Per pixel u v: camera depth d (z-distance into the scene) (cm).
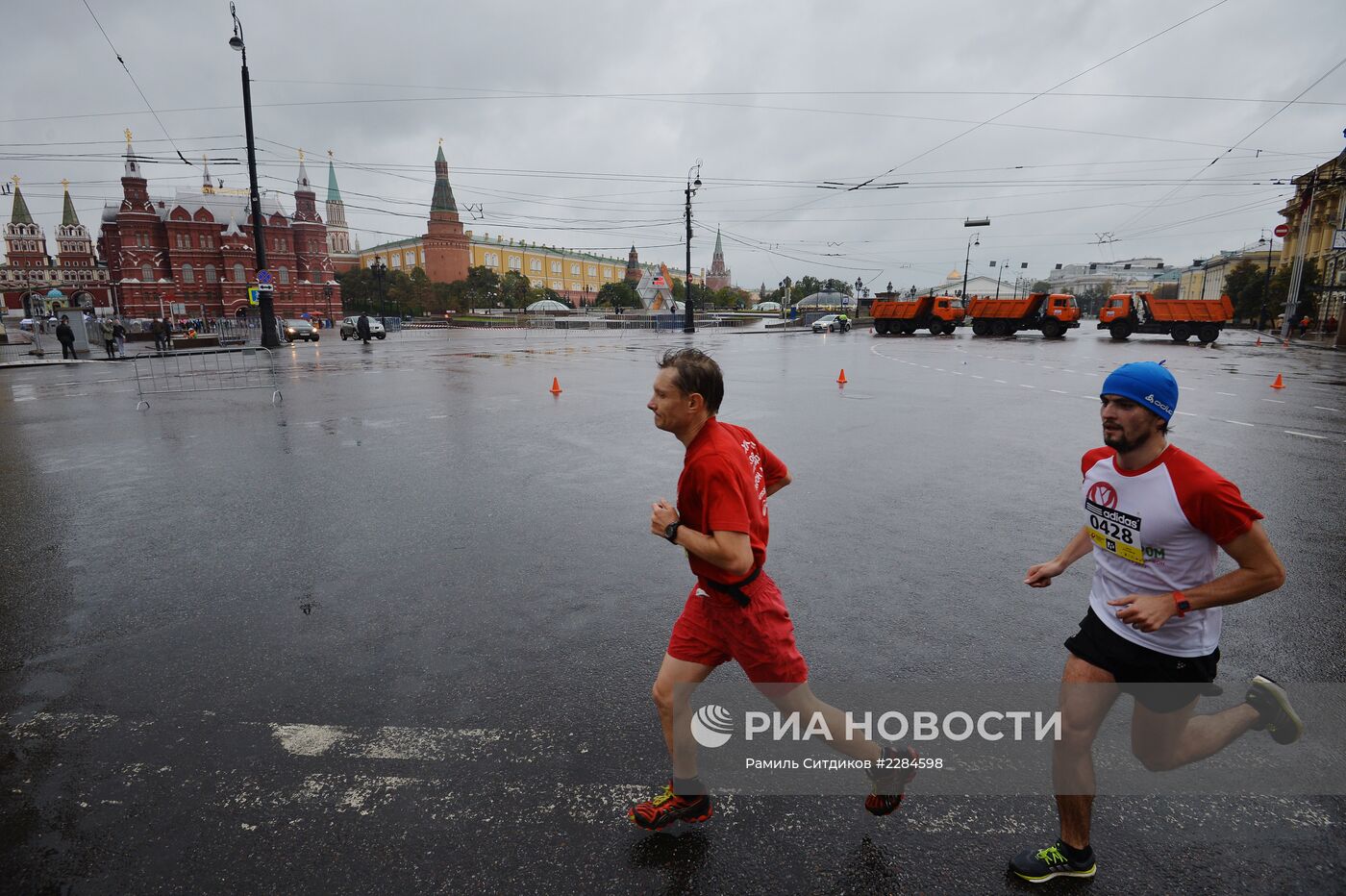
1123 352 2792
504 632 395
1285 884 222
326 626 404
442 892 221
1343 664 357
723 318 7988
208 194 9662
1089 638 227
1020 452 857
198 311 8912
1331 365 2267
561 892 221
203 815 255
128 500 670
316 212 9656
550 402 1330
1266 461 805
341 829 248
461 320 9125
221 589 457
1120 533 219
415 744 295
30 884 224
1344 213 4106
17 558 520
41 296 6806
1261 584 196
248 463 819
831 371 1945
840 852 237
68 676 352
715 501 210
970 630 393
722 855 236
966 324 7075
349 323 4281
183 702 328
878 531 562
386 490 693
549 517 602
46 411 1289
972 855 236
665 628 398
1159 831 245
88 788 270
